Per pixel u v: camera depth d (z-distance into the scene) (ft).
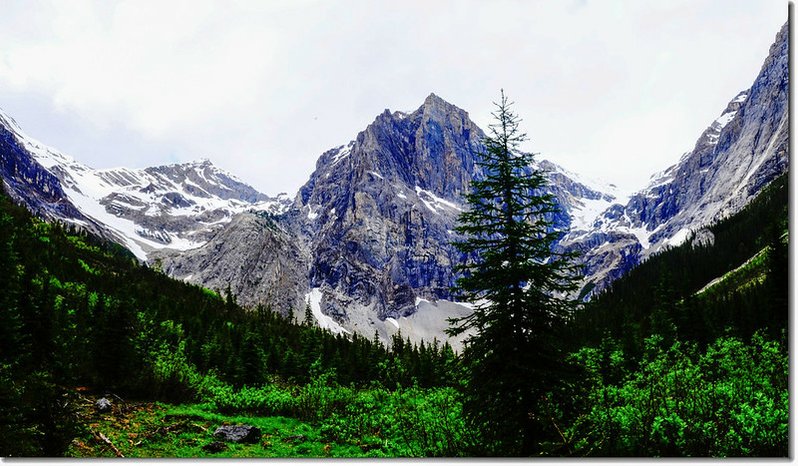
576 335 52.26
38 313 88.48
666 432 38.63
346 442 69.92
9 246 128.77
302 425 82.58
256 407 95.76
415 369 167.32
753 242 423.64
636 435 39.68
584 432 42.78
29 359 81.87
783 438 35.65
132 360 96.63
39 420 44.47
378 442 66.69
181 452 59.77
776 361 48.96
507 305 51.19
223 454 60.75
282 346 271.49
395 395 85.35
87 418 62.13
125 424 67.77
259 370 141.08
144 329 146.51
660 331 152.05
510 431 47.37
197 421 77.71
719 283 361.71
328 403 92.79
